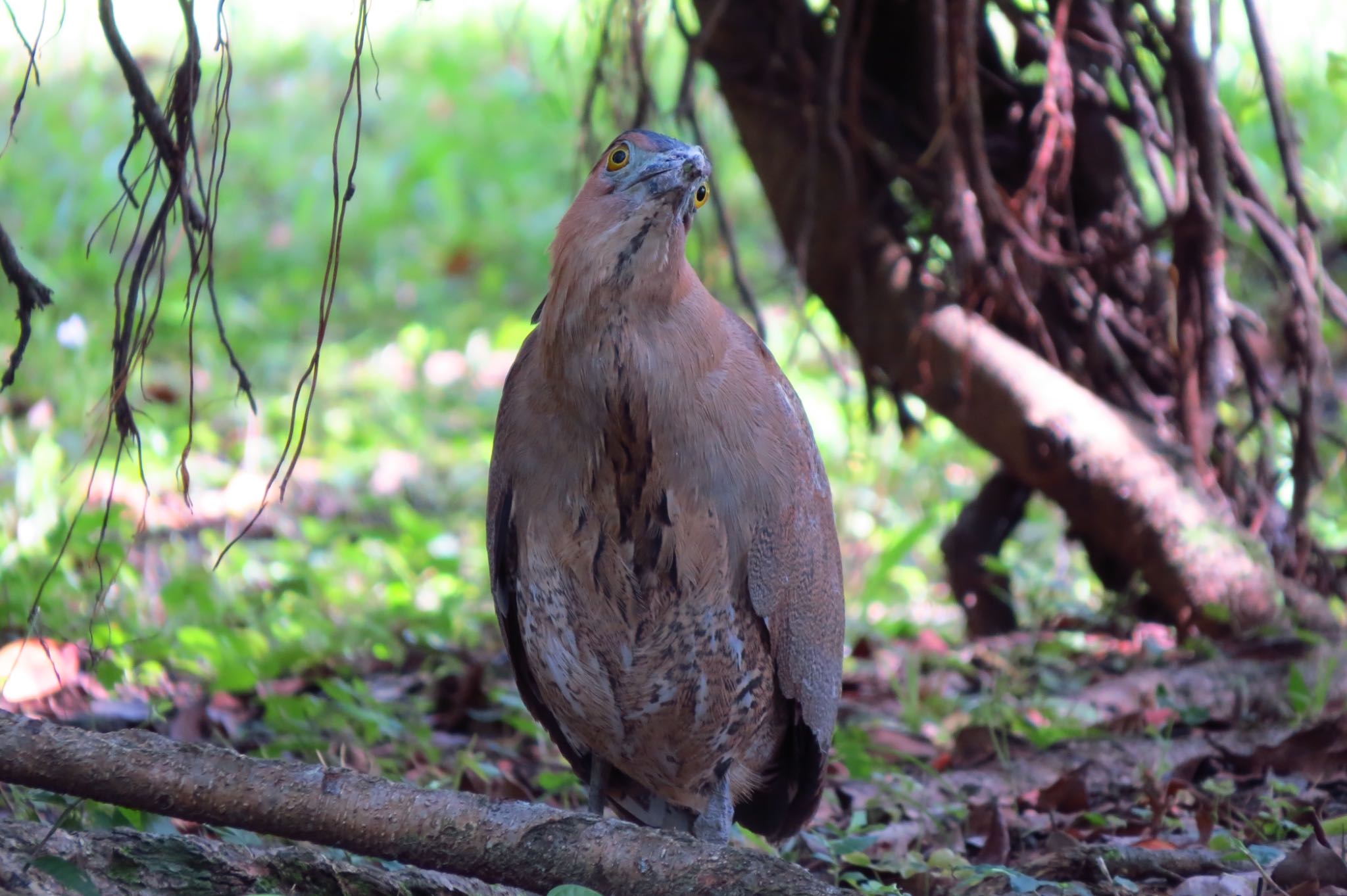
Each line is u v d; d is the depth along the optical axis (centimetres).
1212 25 980
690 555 661
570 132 2648
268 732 919
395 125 2747
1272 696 933
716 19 1000
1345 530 1242
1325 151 1912
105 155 2339
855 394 1605
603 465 652
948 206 980
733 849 528
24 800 627
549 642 694
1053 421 1023
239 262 2297
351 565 1304
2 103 2539
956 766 895
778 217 1099
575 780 838
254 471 1528
